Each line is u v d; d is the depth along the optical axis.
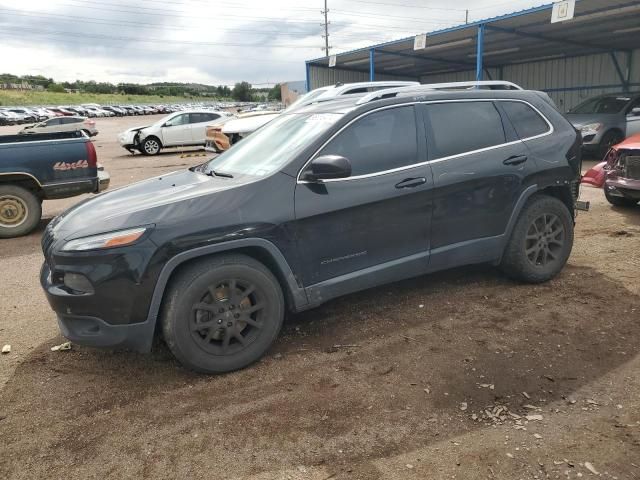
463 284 4.82
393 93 4.16
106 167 16.92
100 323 3.19
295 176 3.60
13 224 7.68
